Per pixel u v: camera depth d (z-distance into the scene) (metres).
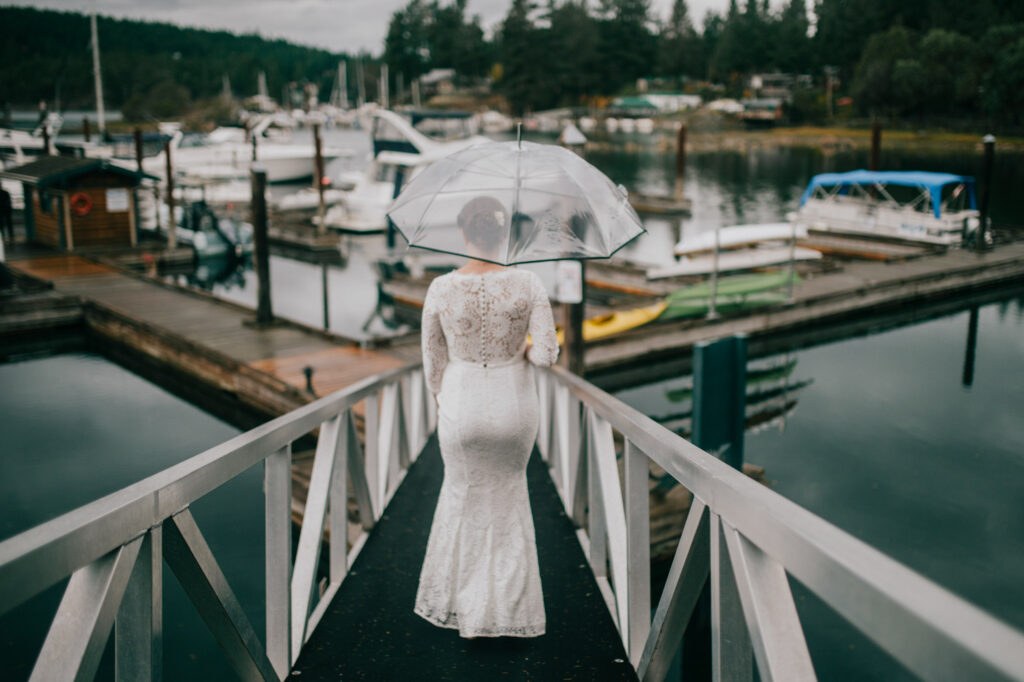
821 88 101.81
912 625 0.98
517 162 3.07
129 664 1.69
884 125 80.62
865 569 1.11
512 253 2.85
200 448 11.66
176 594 6.75
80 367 15.95
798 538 1.30
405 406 6.31
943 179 25.09
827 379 14.86
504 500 3.07
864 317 18.39
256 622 6.10
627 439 2.72
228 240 26.81
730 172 55.97
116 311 16.72
